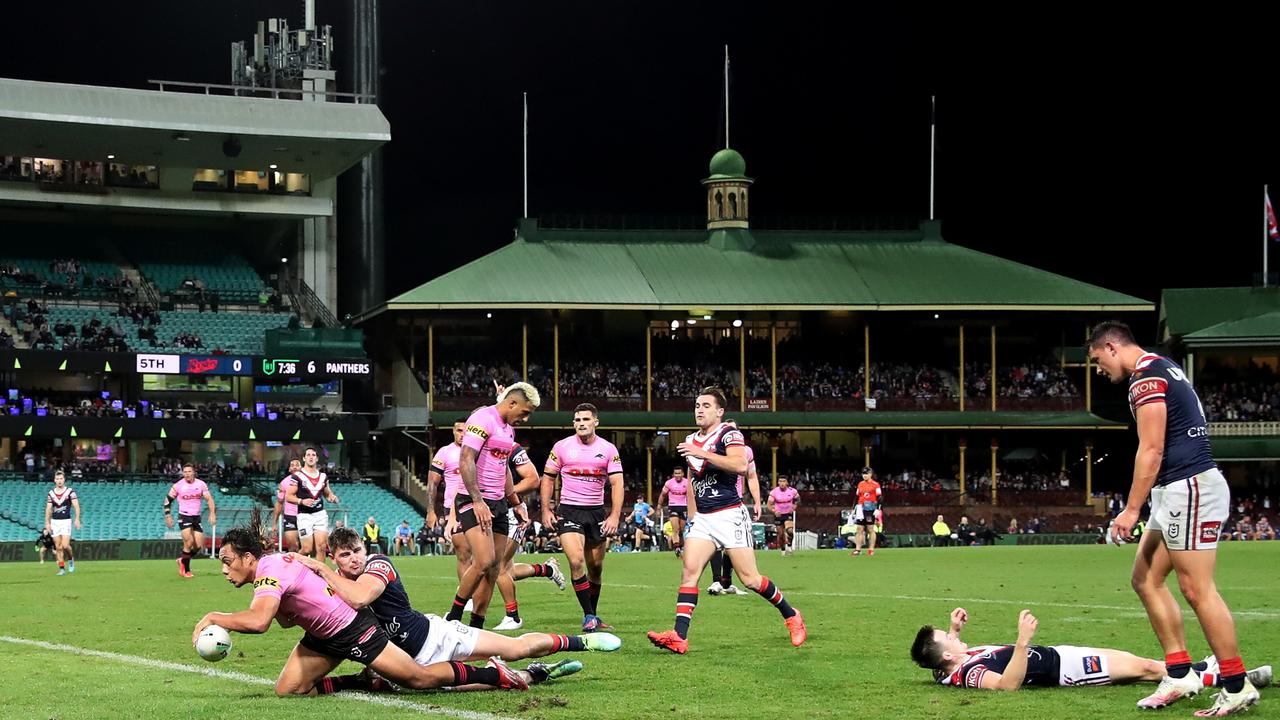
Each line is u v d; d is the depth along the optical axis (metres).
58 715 10.04
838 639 15.15
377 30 77.00
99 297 71.06
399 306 70.12
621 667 12.55
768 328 78.00
